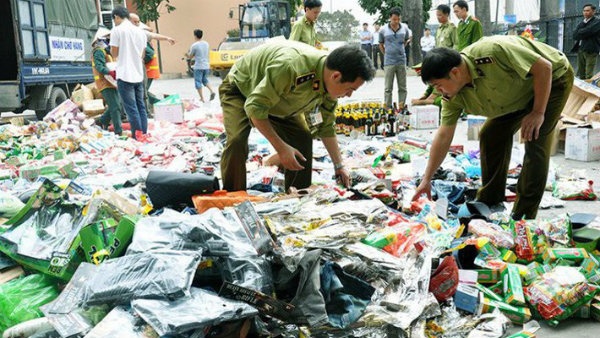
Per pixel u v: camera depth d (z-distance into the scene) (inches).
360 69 134.8
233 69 165.6
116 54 350.0
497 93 155.3
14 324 109.3
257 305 103.0
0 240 126.9
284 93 144.9
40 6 458.6
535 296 126.6
